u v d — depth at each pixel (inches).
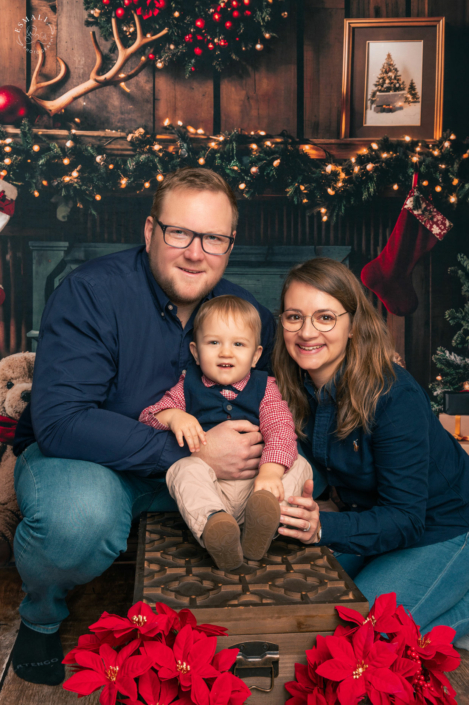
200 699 34.1
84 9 106.6
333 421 60.8
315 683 38.7
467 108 114.3
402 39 112.6
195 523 48.4
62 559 53.5
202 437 56.2
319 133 113.2
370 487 61.2
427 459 56.9
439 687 40.8
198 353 64.1
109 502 54.9
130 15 106.6
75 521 52.6
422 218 113.0
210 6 107.5
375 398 56.4
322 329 56.6
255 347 64.4
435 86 113.2
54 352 58.6
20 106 104.0
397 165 111.7
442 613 60.5
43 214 106.9
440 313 116.2
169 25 107.0
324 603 41.0
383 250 114.5
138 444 56.2
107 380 60.9
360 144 112.9
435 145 112.4
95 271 62.7
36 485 54.7
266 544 46.8
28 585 55.9
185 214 60.2
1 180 103.0
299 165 110.9
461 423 107.5
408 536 54.5
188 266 61.7
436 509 60.9
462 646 62.9
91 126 108.2
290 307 58.1
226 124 111.5
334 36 112.4
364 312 58.9
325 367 59.7
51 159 105.9
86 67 107.8
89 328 59.7
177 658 36.7
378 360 58.0
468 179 114.3
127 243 109.4
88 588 78.5
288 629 40.8
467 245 115.8
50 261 107.7
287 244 113.0
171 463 57.4
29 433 65.9
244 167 109.0
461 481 62.3
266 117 112.0
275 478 53.4
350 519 53.1
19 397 97.0
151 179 109.0
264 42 111.1
